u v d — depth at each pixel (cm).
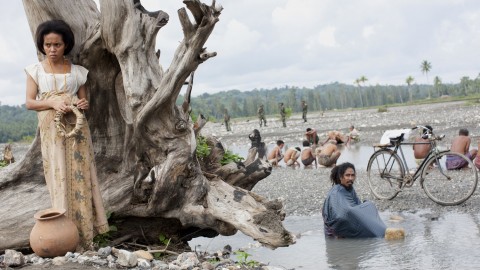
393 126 4028
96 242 678
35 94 622
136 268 564
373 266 696
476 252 721
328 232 899
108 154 714
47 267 552
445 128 3359
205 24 575
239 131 5466
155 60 676
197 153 736
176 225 728
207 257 686
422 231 875
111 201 692
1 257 625
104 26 656
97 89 699
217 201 649
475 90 17788
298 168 2092
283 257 775
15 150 4812
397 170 1284
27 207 693
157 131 650
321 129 4534
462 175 1360
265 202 676
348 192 928
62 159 612
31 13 688
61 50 620
